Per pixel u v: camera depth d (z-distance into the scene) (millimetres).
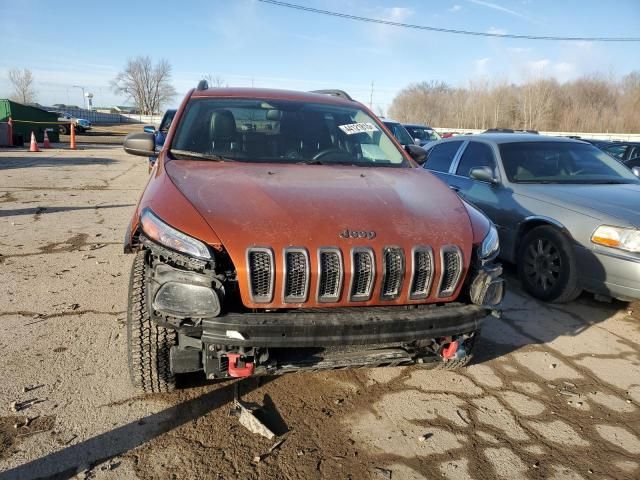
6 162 15219
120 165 16031
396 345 2797
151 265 2652
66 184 11055
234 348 2461
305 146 3766
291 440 2707
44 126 26156
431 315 2592
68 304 4273
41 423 2717
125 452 2543
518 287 5289
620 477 2555
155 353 2762
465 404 3133
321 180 3158
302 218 2590
